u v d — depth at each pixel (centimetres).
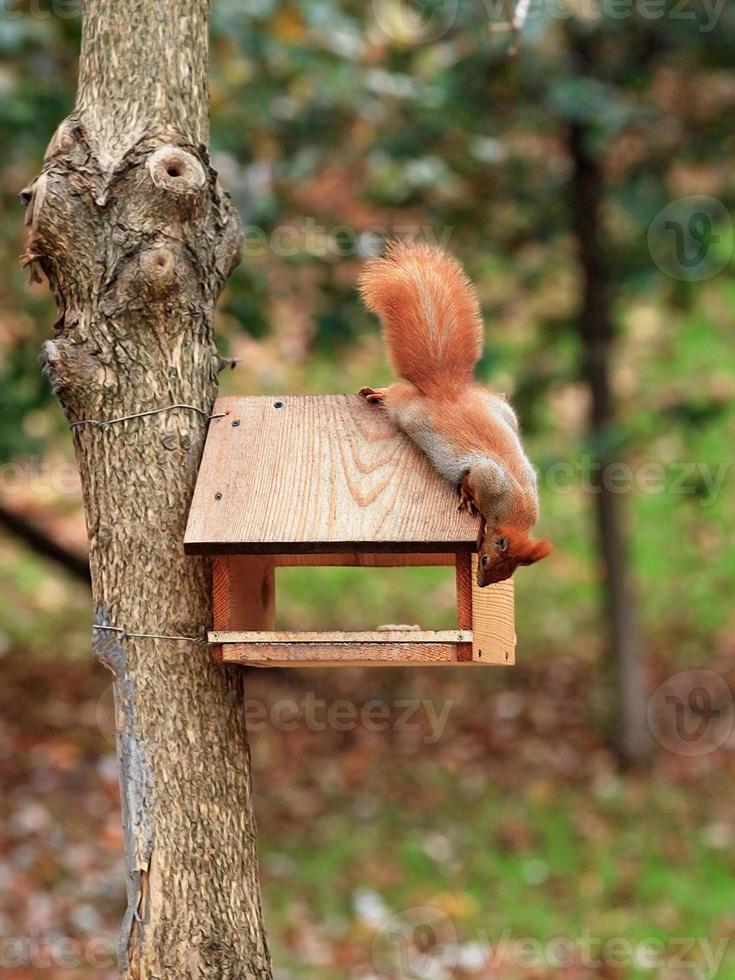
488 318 1623
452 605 1945
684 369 2238
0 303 1457
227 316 1373
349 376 2133
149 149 617
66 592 1967
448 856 1384
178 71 629
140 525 621
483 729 1695
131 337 623
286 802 1498
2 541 2062
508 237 1598
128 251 616
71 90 1290
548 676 1817
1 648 1819
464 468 656
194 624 623
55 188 614
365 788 1542
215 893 607
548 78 1452
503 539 654
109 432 623
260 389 1928
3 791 1449
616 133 1432
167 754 613
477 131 1489
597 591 2003
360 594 1972
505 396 747
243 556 649
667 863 1380
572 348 1794
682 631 1919
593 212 1550
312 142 1374
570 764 1614
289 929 1228
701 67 1502
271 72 1298
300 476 643
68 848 1333
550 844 1419
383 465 658
